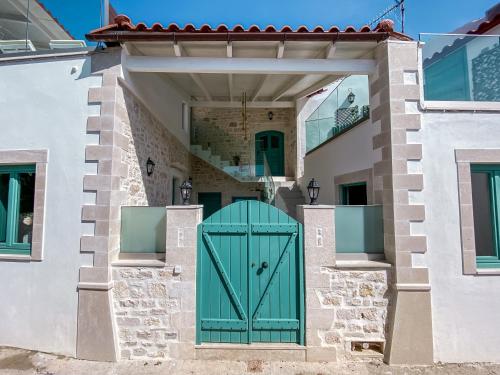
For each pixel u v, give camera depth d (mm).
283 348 3799
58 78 4098
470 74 4082
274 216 3990
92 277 3805
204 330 3920
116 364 3688
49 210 3959
